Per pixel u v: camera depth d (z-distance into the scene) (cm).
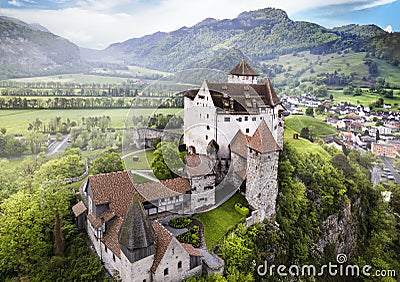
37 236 3909
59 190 4653
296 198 5494
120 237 2975
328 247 5919
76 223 4159
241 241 3772
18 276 3619
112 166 5753
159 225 3356
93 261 3550
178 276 3216
